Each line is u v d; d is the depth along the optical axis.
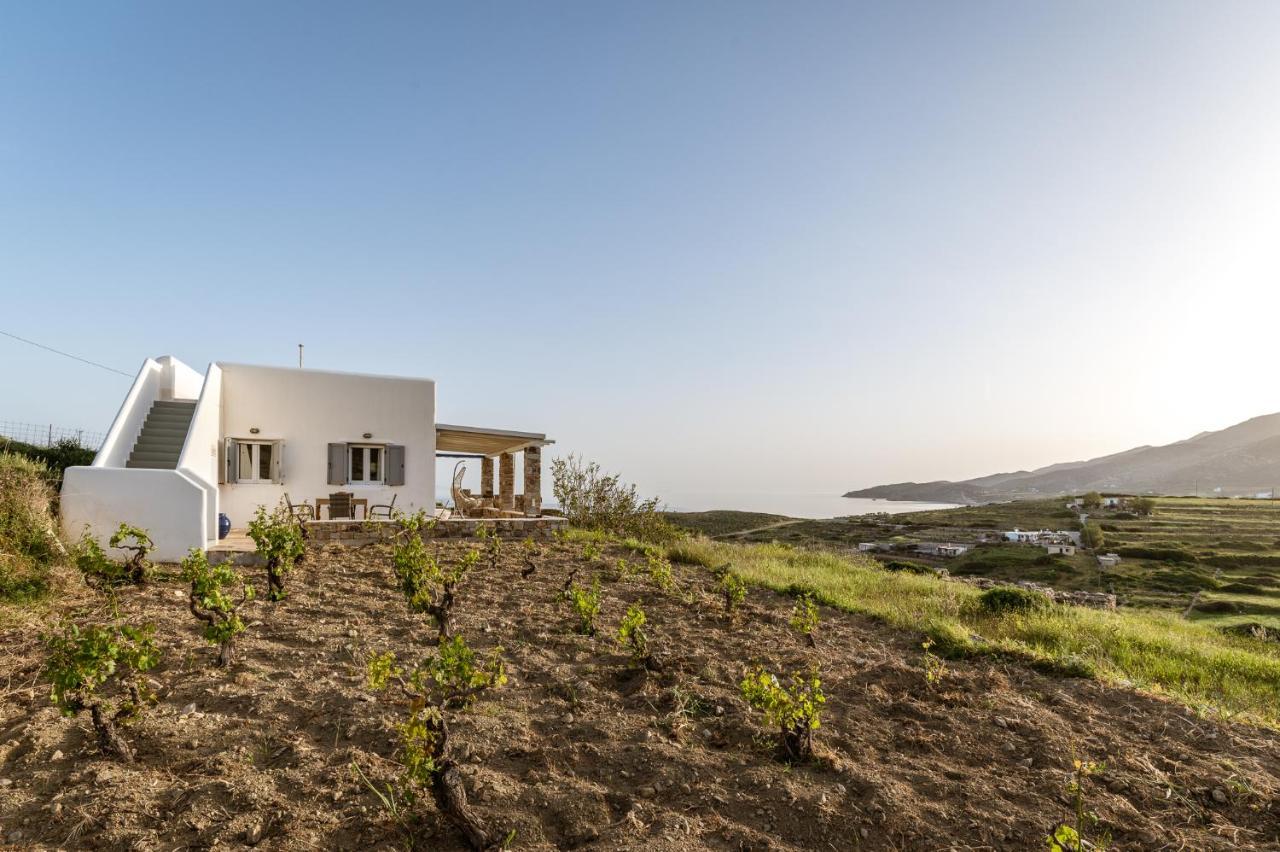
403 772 4.15
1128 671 8.09
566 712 5.40
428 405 17.11
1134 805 4.21
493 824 3.66
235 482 14.91
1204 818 4.09
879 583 13.66
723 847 3.58
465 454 24.47
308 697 5.35
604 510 22.14
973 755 4.88
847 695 6.10
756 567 14.16
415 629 7.56
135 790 3.85
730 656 7.21
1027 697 6.29
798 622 8.19
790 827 3.83
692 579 12.27
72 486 10.48
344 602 8.63
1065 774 4.52
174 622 7.36
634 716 5.38
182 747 4.44
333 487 15.91
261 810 3.71
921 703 5.90
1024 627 10.02
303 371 15.79
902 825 3.83
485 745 4.64
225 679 5.67
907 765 4.66
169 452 13.65
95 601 8.23
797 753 4.66
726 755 4.73
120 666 5.94
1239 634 15.84
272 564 8.61
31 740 4.49
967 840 3.72
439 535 14.45
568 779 4.23
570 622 8.23
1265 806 4.19
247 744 4.50
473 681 4.77
